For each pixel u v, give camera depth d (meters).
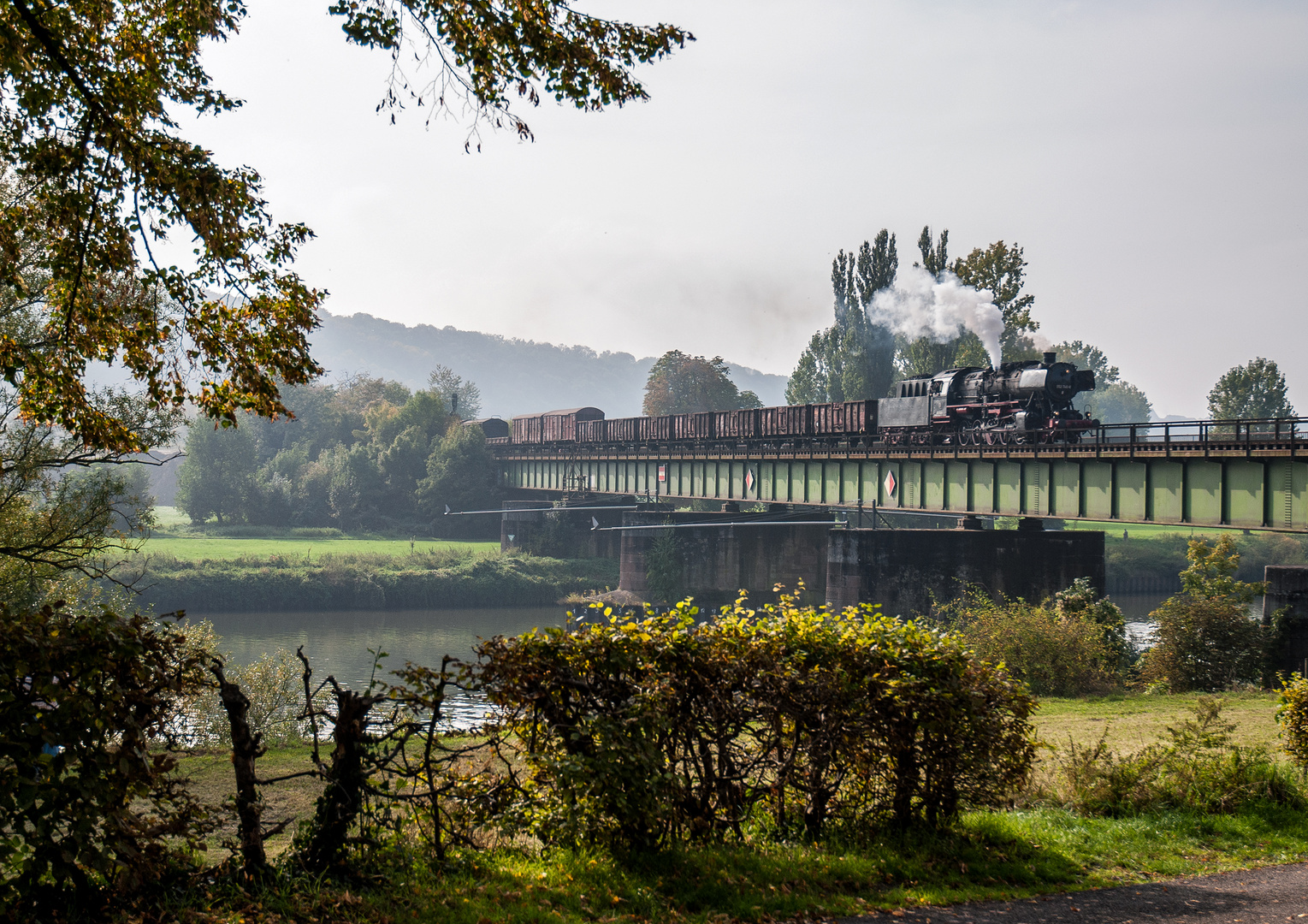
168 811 8.77
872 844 11.04
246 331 13.21
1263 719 24.92
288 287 13.34
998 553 50.38
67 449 21.12
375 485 127.19
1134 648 43.41
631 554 75.00
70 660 7.80
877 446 60.72
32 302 18.14
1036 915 9.29
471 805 9.84
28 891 7.59
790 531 72.06
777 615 11.68
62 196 12.01
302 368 13.42
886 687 10.97
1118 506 39.59
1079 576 50.53
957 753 11.34
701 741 10.49
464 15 12.48
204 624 27.75
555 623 72.00
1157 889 10.34
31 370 13.31
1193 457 36.06
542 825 9.90
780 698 10.53
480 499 120.19
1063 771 15.28
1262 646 36.72
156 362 13.48
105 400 20.22
